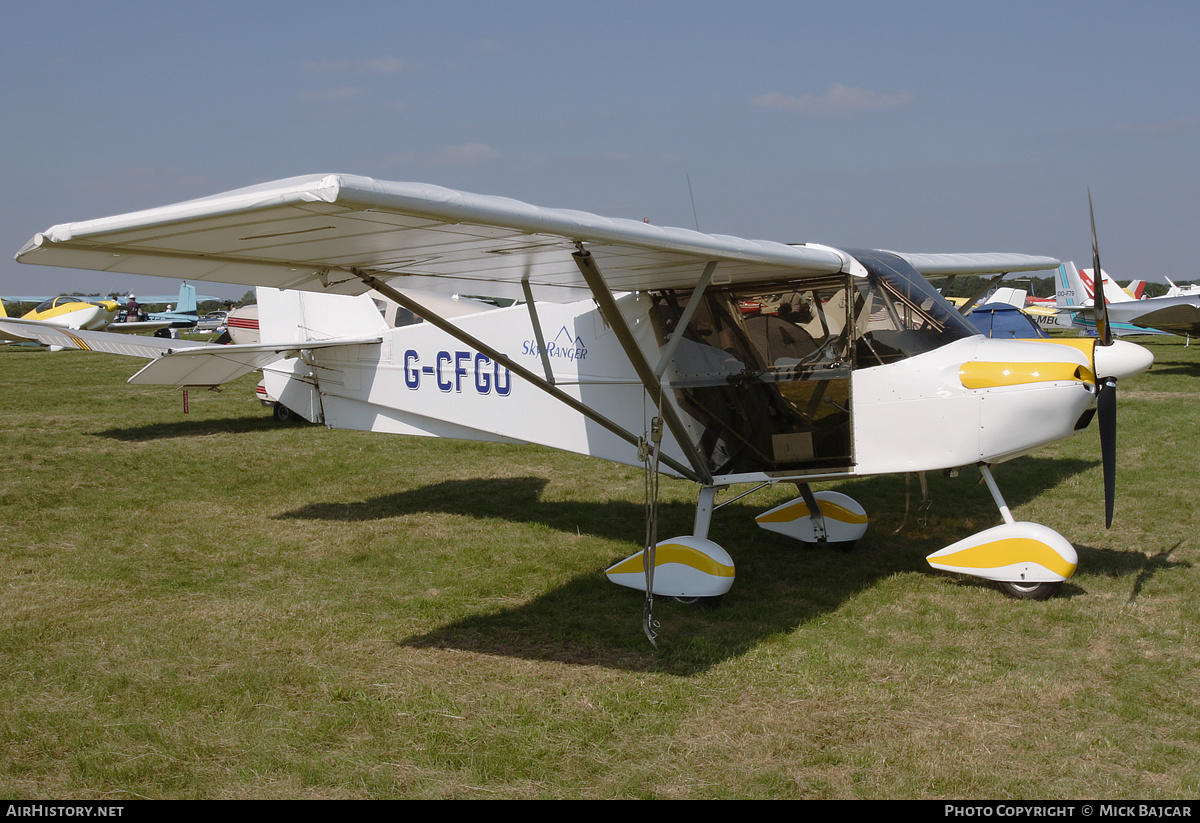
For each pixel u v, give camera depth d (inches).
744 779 104.0
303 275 144.4
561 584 185.8
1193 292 1168.2
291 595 177.0
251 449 370.0
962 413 163.6
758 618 164.2
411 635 154.5
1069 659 140.6
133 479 303.7
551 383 171.9
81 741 113.7
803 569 196.9
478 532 232.4
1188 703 123.6
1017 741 112.9
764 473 181.5
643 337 190.1
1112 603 166.7
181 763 108.3
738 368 179.8
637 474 319.0
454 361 228.8
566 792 101.3
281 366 274.8
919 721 119.2
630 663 141.6
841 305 170.9
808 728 117.3
